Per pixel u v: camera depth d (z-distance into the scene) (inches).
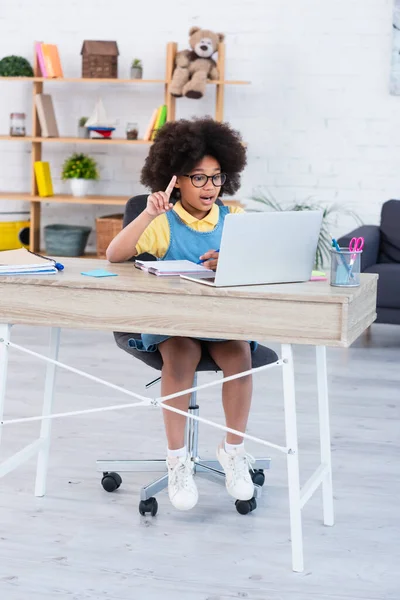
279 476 131.9
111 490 124.1
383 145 250.2
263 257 100.5
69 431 149.6
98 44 243.0
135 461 125.0
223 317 98.7
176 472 112.1
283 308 96.9
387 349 214.5
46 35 256.5
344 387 180.4
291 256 102.3
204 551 107.2
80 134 249.3
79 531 112.0
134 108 257.8
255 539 110.8
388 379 187.5
